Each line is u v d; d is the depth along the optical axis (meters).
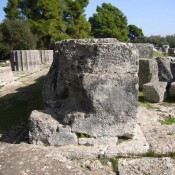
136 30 73.12
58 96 5.90
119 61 5.23
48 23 39.94
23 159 3.99
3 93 13.10
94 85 5.14
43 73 20.11
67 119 5.27
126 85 5.18
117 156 4.89
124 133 5.25
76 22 44.41
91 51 5.24
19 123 7.96
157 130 6.00
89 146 5.15
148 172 4.38
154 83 9.91
